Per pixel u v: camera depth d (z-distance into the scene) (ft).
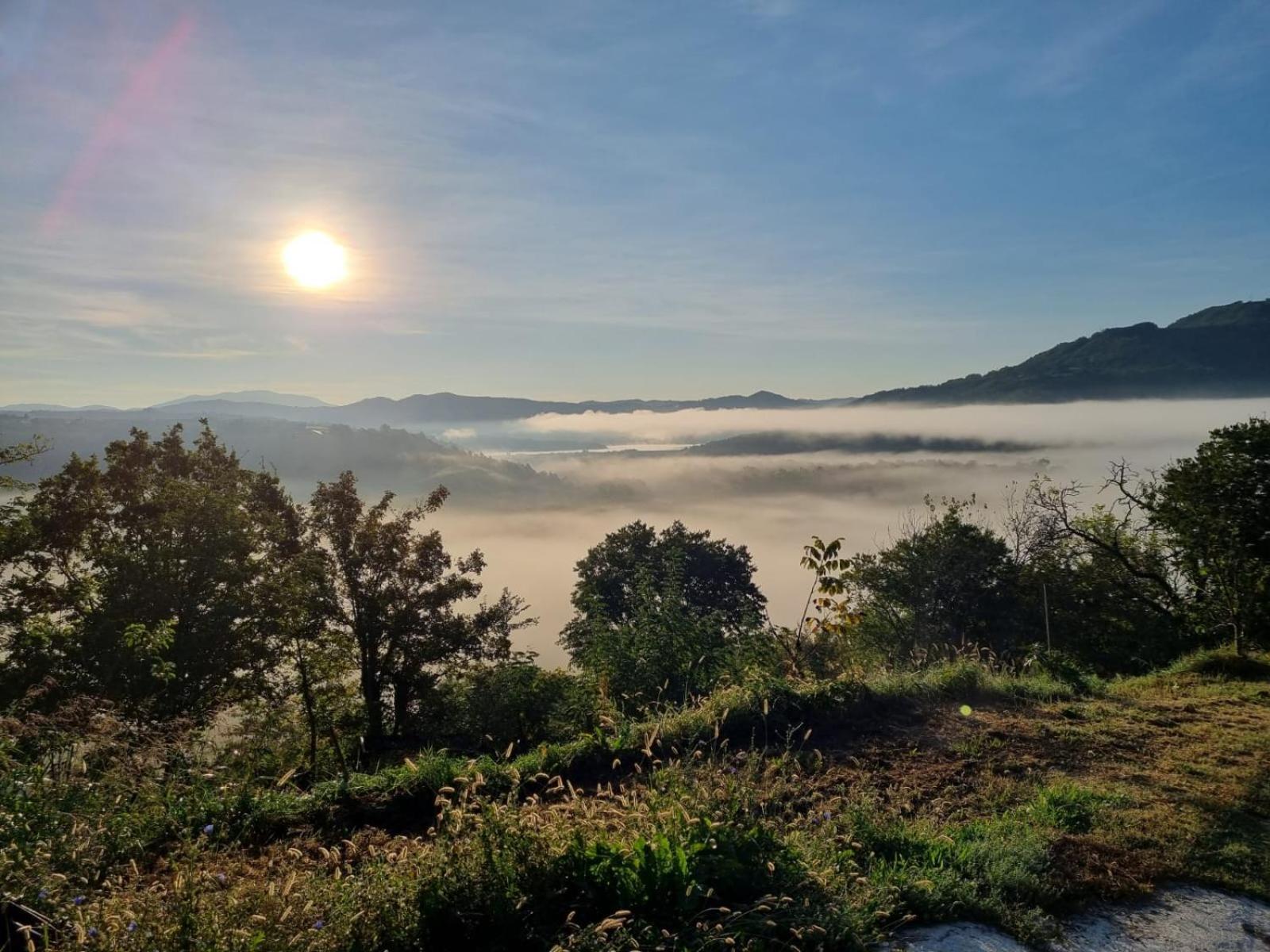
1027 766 21.58
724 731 23.58
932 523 81.25
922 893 14.46
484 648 82.94
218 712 53.98
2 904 10.96
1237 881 15.78
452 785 19.35
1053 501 79.30
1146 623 69.72
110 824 15.76
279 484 81.30
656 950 11.43
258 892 12.01
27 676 53.52
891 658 56.90
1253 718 26.35
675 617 38.42
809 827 16.60
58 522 67.87
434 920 12.26
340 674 76.18
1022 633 74.23
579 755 21.66
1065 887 15.33
